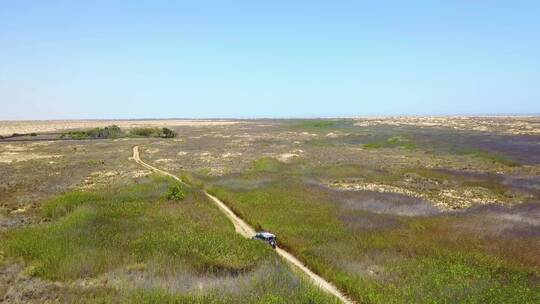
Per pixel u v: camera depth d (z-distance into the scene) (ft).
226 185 161.68
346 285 71.51
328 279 76.54
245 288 66.64
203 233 96.12
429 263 79.77
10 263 79.25
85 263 77.15
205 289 66.33
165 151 296.51
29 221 114.42
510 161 214.48
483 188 160.04
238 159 247.70
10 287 67.46
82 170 209.15
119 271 74.69
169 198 134.62
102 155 272.31
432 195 148.36
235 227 111.45
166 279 71.26
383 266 79.61
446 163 220.43
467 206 131.75
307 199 136.98
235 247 86.69
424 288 68.18
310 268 82.84
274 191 148.25
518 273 75.92
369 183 169.78
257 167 211.20
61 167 219.00
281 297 62.03
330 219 113.50
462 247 89.92
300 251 89.81
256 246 87.81
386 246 90.89
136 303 60.34
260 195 142.00
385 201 135.03
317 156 256.52
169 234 95.09
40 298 63.36
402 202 134.21
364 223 109.91
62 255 81.05
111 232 97.55
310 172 194.49
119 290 65.51
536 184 161.58
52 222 111.96
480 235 98.63
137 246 87.04
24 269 76.28
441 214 120.06
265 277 71.26
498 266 78.48
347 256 84.74
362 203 131.85
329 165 215.10
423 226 106.83
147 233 96.53
